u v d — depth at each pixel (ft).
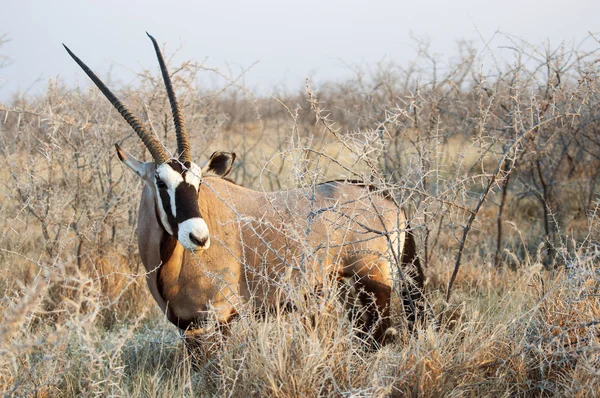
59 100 62.44
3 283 55.67
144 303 59.93
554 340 36.37
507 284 59.88
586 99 45.98
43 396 35.12
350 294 50.14
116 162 70.59
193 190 41.63
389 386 32.48
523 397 36.68
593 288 40.24
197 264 44.68
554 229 73.56
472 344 38.63
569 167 87.51
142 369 41.78
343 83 116.57
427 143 64.23
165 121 65.51
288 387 33.19
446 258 66.13
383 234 42.68
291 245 46.78
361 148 40.04
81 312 56.59
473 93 69.72
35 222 78.43
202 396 38.73
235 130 124.88
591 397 33.83
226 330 45.44
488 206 93.81
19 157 63.36
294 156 40.14
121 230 68.44
